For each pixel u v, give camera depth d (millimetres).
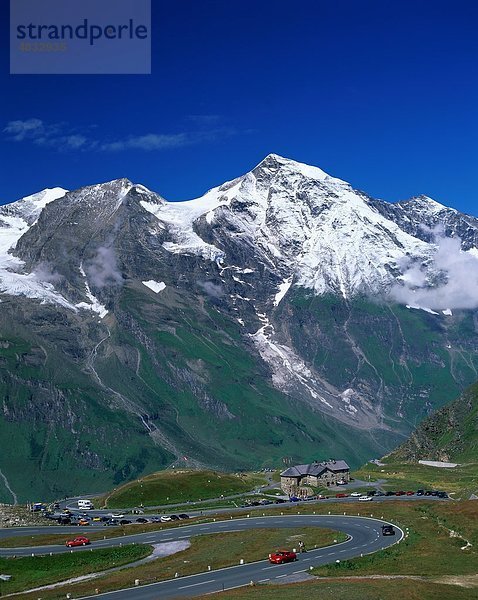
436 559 127438
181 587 121000
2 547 173125
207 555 145000
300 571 125812
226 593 110688
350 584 110375
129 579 129250
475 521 156000
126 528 193375
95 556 157000
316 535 156125
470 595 103125
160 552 156125
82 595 120938
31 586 136250
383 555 133125
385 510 190125
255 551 144000
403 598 100688
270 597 103750
